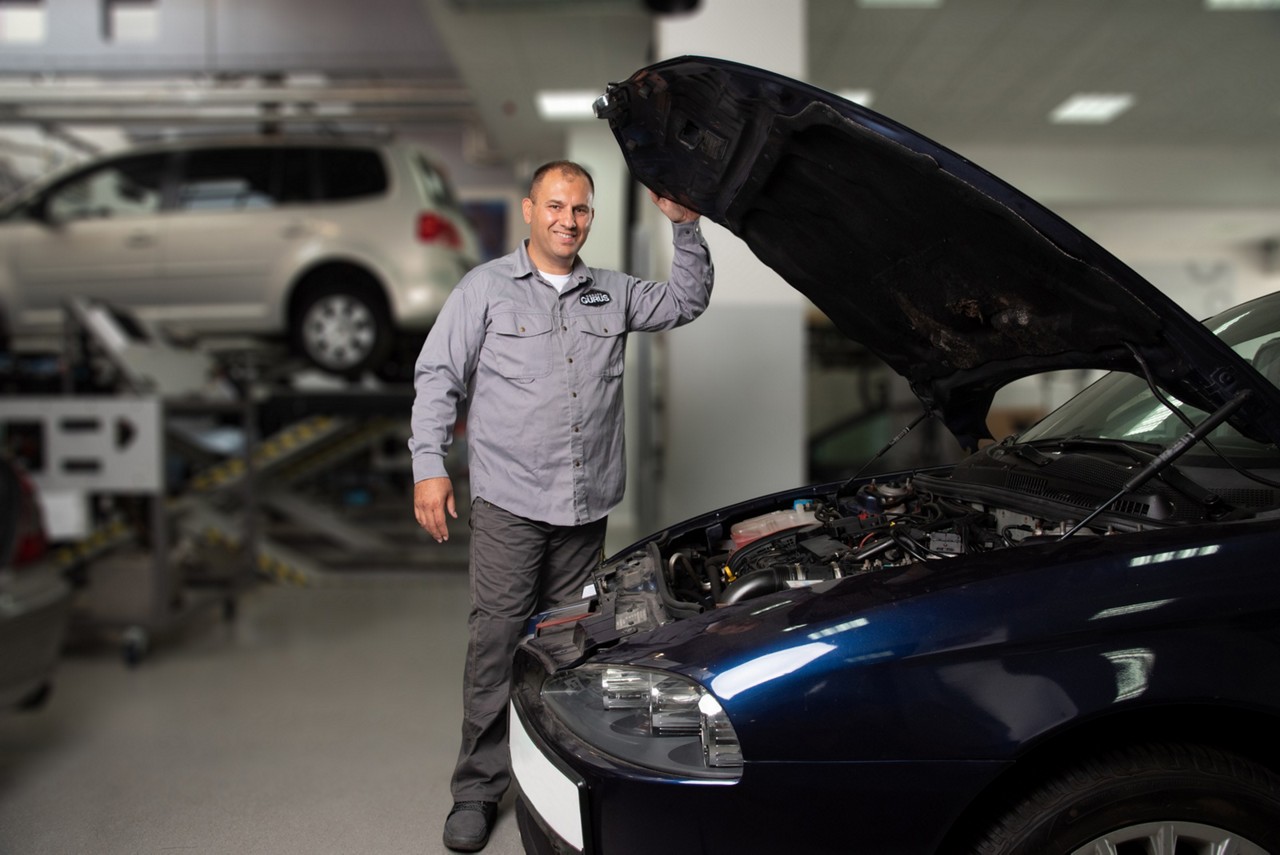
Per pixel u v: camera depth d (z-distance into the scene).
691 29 4.24
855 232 1.71
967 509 1.74
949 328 1.78
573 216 1.96
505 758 2.04
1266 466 1.47
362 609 4.63
